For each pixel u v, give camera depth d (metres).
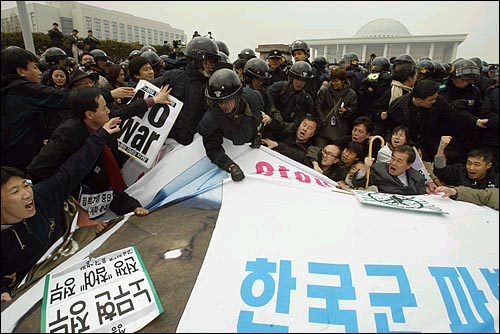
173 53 5.66
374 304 1.53
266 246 1.81
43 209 1.92
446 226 1.97
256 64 3.28
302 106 3.63
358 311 1.50
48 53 4.37
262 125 2.88
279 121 3.24
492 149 3.17
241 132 2.52
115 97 2.70
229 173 2.46
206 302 1.52
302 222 1.98
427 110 3.14
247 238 1.87
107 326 1.46
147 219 2.16
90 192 2.38
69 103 2.01
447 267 1.69
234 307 1.50
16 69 2.14
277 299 1.53
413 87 3.38
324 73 5.58
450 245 1.82
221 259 1.74
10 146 2.13
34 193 1.90
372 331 1.44
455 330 1.45
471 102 3.37
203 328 1.42
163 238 1.94
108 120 2.10
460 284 1.62
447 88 3.53
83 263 1.80
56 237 2.05
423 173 2.74
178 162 2.65
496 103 3.07
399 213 2.08
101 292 1.61
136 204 2.34
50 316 1.51
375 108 3.72
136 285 1.62
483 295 1.59
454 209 2.17
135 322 1.46
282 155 2.79
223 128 2.42
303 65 3.40
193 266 1.71
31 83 2.14
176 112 2.65
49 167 1.95
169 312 1.49
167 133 2.64
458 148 3.37
